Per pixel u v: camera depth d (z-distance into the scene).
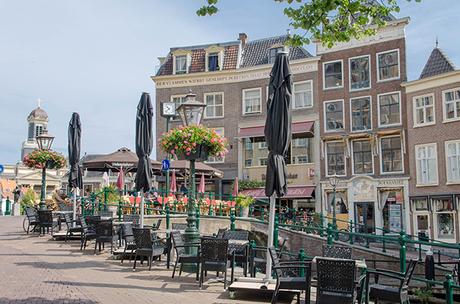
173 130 12.29
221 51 36.66
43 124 85.00
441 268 15.29
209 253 9.09
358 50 32.12
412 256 20.08
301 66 34.06
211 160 35.91
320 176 32.62
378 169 30.81
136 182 12.88
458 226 27.02
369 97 31.62
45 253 12.70
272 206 8.64
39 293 7.68
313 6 8.50
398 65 30.77
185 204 18.53
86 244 14.62
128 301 7.45
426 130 28.97
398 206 29.86
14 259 11.41
